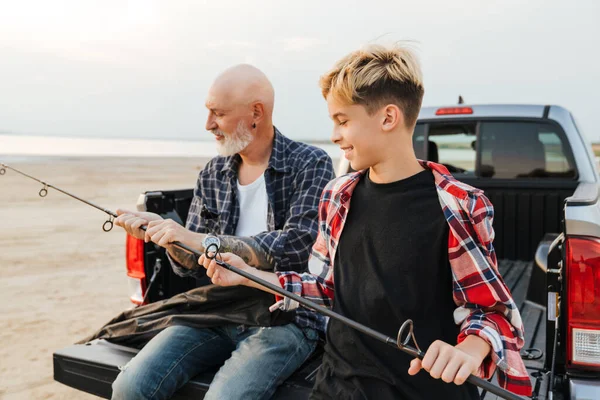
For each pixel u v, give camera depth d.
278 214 2.65
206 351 2.51
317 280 1.93
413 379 1.61
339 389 1.70
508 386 1.52
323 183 2.60
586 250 2.06
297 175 2.64
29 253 8.62
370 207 1.72
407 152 1.70
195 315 2.54
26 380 4.31
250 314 2.44
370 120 1.65
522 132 4.55
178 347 2.46
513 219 4.62
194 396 2.45
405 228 1.64
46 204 13.65
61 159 30.78
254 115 2.62
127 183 19.06
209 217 2.79
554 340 2.22
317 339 2.52
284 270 2.50
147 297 3.05
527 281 4.01
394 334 1.65
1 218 11.68
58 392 4.14
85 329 5.41
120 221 2.35
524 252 4.62
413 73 1.66
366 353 1.66
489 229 1.57
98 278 7.29
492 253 1.61
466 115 4.64
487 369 1.53
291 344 2.38
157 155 44.16
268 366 2.31
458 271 1.58
